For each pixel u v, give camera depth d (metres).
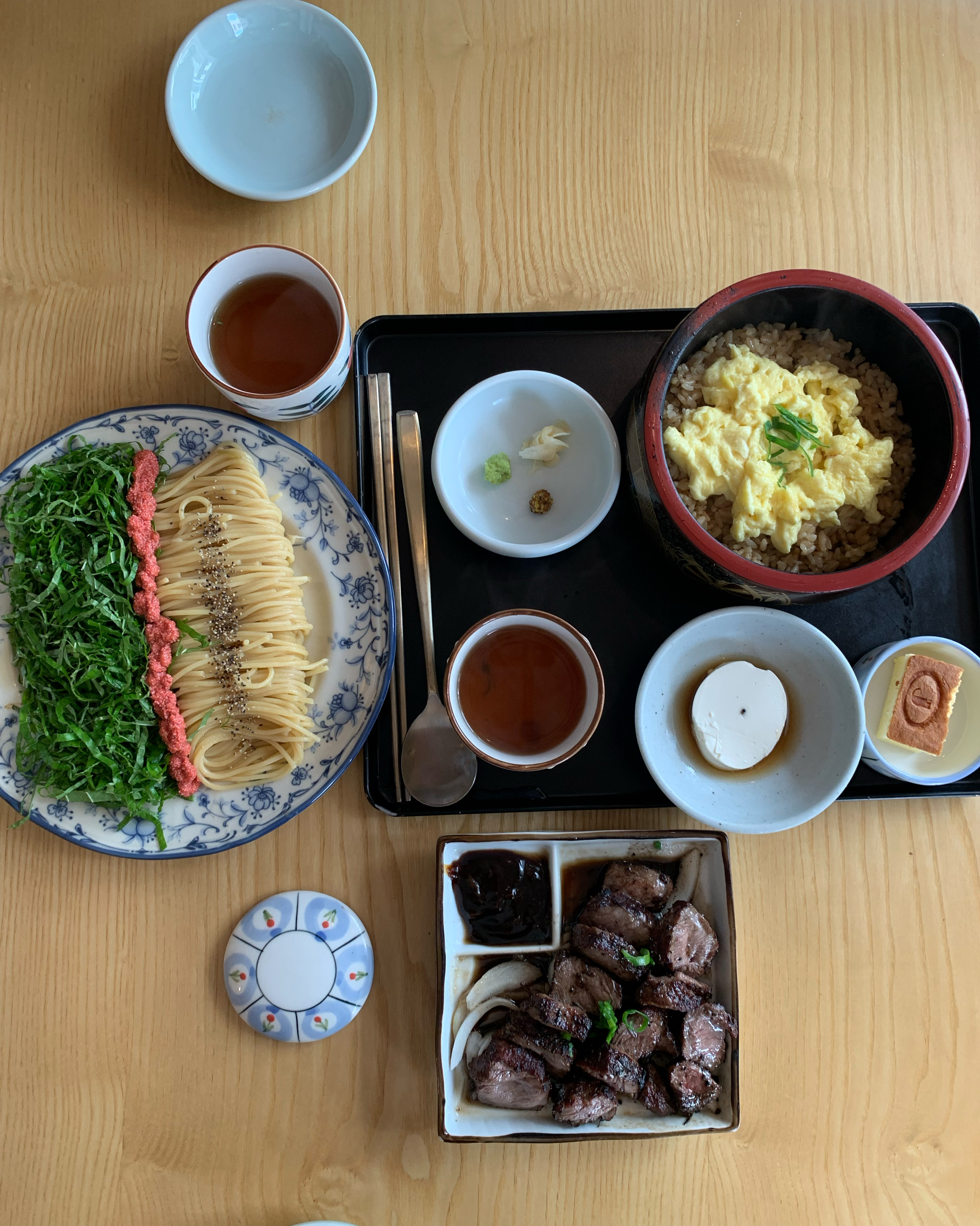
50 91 0.58
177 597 0.54
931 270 0.58
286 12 0.56
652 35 0.59
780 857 0.56
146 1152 0.54
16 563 0.52
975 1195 0.54
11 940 0.55
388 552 0.55
